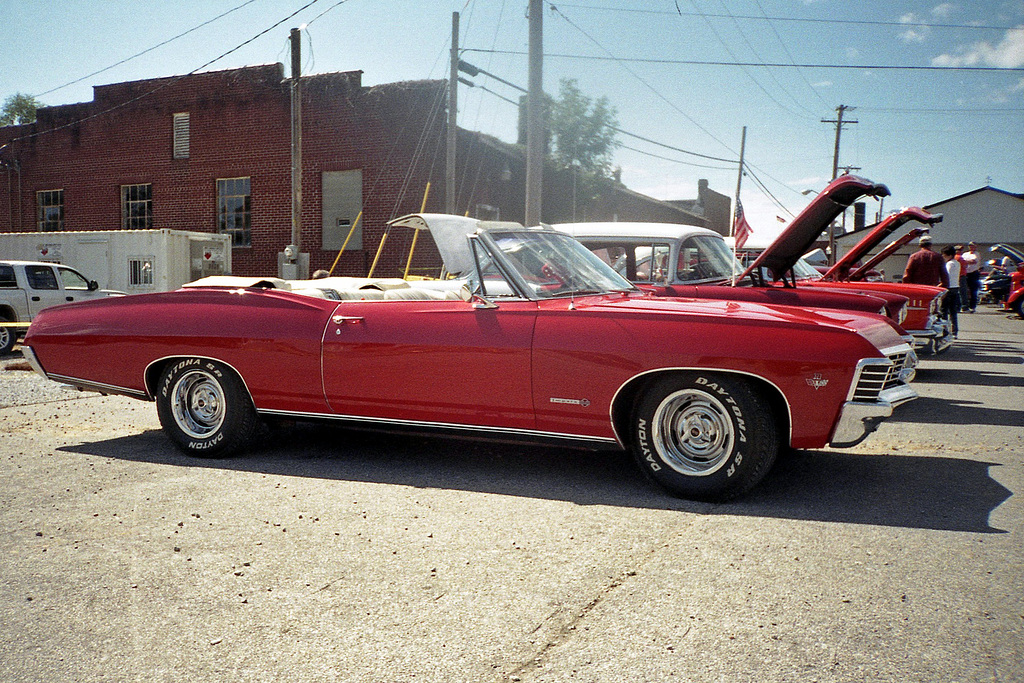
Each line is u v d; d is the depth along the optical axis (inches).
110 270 665.0
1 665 98.5
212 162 841.5
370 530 146.2
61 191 931.3
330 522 150.9
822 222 236.5
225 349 199.0
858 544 136.6
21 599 117.4
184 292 211.5
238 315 200.7
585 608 112.3
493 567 127.6
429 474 187.0
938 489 171.8
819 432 155.1
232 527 148.3
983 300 1129.4
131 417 269.0
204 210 849.5
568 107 1195.9
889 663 96.0
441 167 766.5
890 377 162.6
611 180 1257.4
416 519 152.3
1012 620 107.0
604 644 101.7
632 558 131.0
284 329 195.3
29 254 699.4
